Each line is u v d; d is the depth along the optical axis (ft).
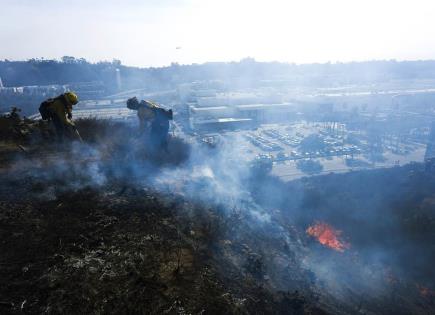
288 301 18.30
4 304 12.53
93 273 15.02
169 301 14.21
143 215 21.29
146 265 16.28
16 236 17.02
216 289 16.10
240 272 19.01
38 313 12.45
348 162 159.33
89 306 13.15
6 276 14.06
